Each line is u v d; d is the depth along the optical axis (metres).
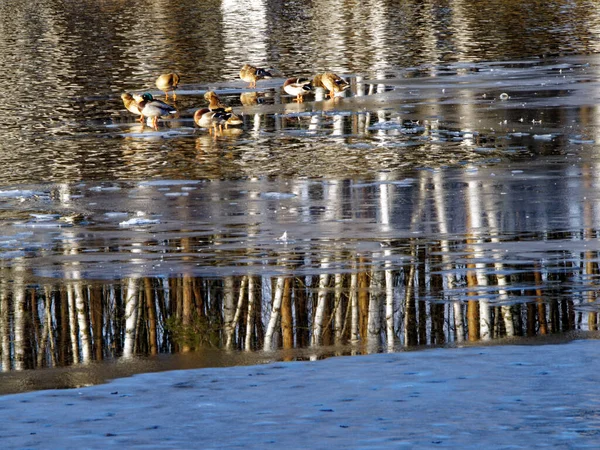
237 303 28.06
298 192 42.66
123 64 91.94
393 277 30.22
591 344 22.89
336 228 36.44
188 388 20.62
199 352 23.91
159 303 28.48
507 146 51.62
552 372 20.72
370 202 40.38
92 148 54.94
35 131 60.88
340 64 88.88
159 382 21.16
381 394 19.69
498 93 69.69
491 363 21.55
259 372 21.64
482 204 39.38
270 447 17.03
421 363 21.78
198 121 60.19
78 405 19.73
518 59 88.12
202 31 119.94
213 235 36.00
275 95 73.44
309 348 23.92
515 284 29.09
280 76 83.00
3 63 94.06
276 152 52.22
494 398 19.19
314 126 60.00
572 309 26.47
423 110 64.12
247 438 17.50
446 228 36.00
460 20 125.50
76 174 48.16
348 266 31.48
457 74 80.12
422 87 73.94
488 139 53.78
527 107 63.34
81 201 42.31
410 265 31.45
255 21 131.38
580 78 74.81
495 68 82.81
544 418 18.02
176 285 30.00
